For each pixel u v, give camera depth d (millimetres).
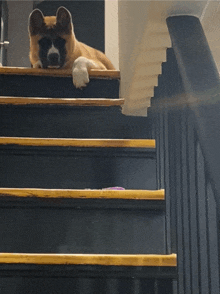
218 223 848
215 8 1455
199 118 935
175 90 1356
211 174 852
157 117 1979
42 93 2502
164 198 1693
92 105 2336
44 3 4770
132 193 1688
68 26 2900
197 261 1118
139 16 1793
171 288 1494
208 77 1054
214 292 938
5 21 4441
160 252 1668
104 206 1690
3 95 2469
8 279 1483
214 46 1730
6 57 4793
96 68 2697
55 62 2846
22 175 2021
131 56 2078
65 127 2311
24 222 1677
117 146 2066
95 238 1674
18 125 2279
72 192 1686
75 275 1491
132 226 1684
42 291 1483
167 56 1501
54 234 1675
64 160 2053
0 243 1656
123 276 1492
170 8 1479
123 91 2439
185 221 1237
